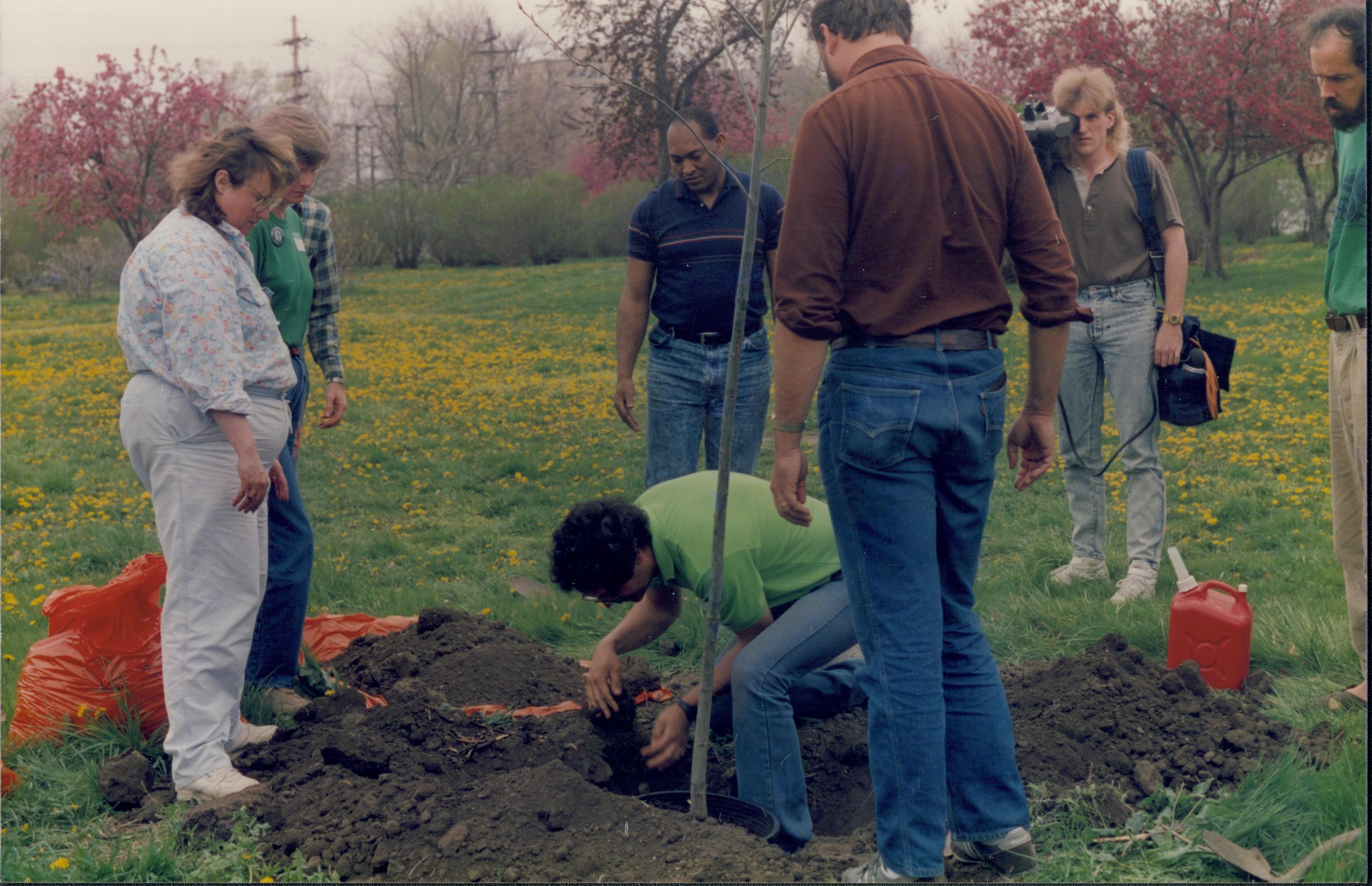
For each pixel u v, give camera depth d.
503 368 16.16
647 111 20.97
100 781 3.02
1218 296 19.53
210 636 2.98
